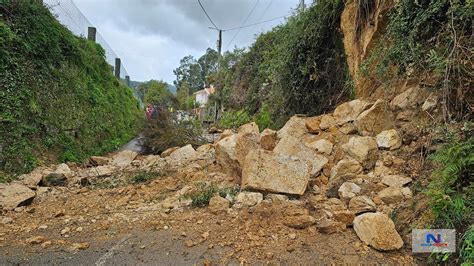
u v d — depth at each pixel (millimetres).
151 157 6375
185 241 2586
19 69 5438
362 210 2791
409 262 2238
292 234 2609
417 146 3377
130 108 13758
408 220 2582
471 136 2623
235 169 4129
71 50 7766
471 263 1874
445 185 2443
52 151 5809
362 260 2266
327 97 6035
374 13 4645
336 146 4320
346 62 5633
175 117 8156
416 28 3396
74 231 2850
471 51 2801
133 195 3900
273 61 8195
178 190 3938
